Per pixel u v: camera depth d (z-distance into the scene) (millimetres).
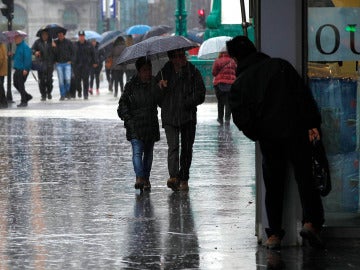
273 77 15422
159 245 16672
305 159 15469
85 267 15039
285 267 14750
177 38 22812
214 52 47469
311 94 15672
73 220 19281
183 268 14852
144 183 23312
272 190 15773
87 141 35375
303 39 16109
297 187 16016
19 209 20641
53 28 65688
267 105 15422
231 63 42781
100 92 81125
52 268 15000
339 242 16359
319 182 15906
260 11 16016
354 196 16688
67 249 16422
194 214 19844
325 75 16453
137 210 20438
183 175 23203
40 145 33969
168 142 23078
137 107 23094
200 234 17625
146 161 23391
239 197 22078
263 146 15609
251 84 15469
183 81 22906
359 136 16625
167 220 19172
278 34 16000
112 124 43219
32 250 16375
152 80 23094
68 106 58531
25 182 24828
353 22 16281
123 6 187000
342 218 16719
